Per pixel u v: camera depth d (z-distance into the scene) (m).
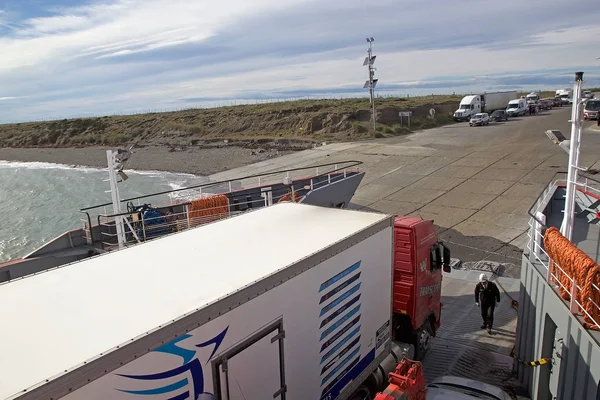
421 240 8.08
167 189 34.12
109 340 3.26
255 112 69.25
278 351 4.67
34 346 3.20
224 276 4.50
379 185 26.14
